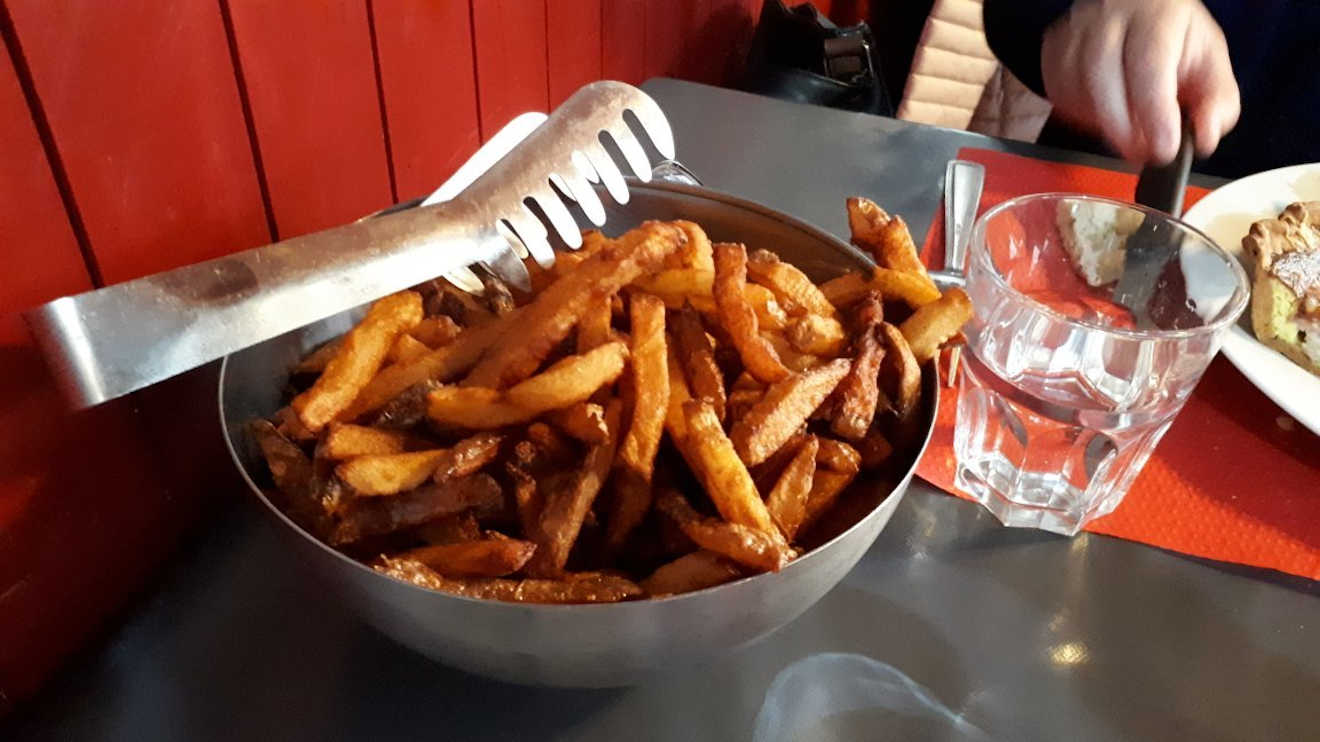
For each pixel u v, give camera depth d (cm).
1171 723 55
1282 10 135
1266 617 61
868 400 52
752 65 166
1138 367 64
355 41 70
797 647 58
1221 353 80
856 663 57
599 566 50
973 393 71
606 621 41
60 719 52
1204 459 72
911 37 222
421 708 54
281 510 48
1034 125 201
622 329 59
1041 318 65
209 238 59
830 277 66
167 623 57
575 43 113
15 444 47
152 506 59
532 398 49
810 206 102
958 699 55
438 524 49
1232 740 54
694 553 47
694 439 48
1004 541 66
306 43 64
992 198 103
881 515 48
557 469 51
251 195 62
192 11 53
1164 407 65
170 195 55
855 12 222
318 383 51
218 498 65
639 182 68
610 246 55
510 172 60
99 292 40
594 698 54
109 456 54
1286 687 57
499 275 58
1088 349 64
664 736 53
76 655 55
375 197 78
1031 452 69
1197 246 71
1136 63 98
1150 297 76
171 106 53
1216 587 63
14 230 45
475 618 41
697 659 47
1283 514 67
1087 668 57
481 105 93
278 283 46
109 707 53
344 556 41
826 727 53
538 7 100
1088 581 63
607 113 66
